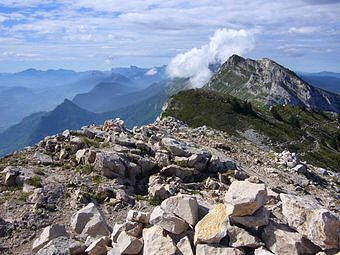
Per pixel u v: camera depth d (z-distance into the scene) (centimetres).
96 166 2358
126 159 2478
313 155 11506
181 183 2375
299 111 19025
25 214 1872
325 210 1280
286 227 1328
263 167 3231
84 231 1694
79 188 2152
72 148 2636
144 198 2172
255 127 12725
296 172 3347
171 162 2598
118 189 2191
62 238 1488
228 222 1304
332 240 1224
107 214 1977
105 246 1448
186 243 1321
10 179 2189
